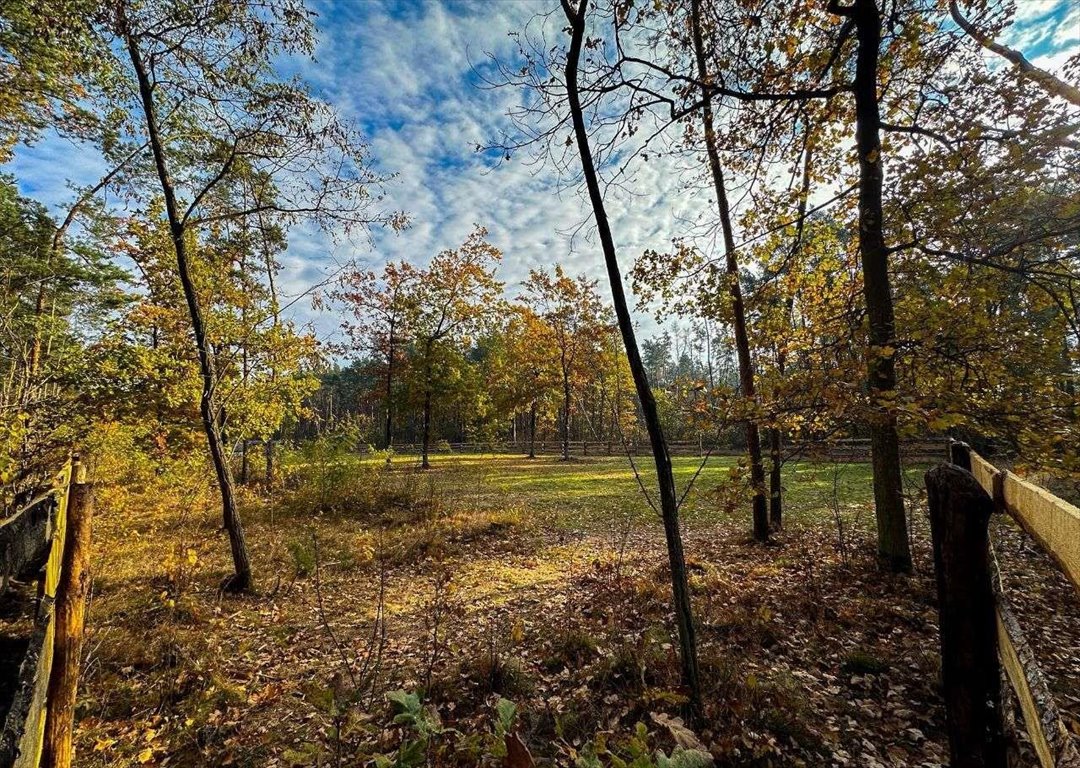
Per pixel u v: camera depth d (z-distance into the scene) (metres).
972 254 4.97
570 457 31.16
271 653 4.75
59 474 2.72
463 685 3.88
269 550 8.34
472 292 27.08
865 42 5.66
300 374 13.05
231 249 11.83
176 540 8.52
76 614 2.37
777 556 7.54
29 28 6.09
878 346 4.23
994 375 4.57
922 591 5.18
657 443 3.28
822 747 3.03
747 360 8.21
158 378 10.46
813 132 7.07
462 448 39.03
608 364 27.88
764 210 7.95
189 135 6.50
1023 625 4.57
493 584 6.86
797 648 4.30
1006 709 1.66
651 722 3.22
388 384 27.64
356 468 12.98
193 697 3.81
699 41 6.07
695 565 7.02
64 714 2.29
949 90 5.66
